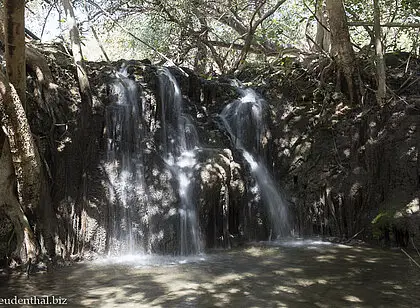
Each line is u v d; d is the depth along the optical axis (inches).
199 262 332.8
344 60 474.9
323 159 443.5
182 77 461.4
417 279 289.4
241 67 620.7
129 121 390.9
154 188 370.9
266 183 442.6
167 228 359.3
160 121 412.8
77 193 349.7
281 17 748.6
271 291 265.0
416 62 518.3
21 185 307.9
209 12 759.7
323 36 603.5
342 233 413.1
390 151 410.9
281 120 476.4
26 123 299.3
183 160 404.2
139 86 411.8
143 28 722.8
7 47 288.7
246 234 407.8
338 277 293.9
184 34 713.6
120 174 367.9
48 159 342.0
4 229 310.0
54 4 537.0
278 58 564.7
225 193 389.7
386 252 363.3
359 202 412.8
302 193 438.0
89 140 367.2
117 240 350.0
